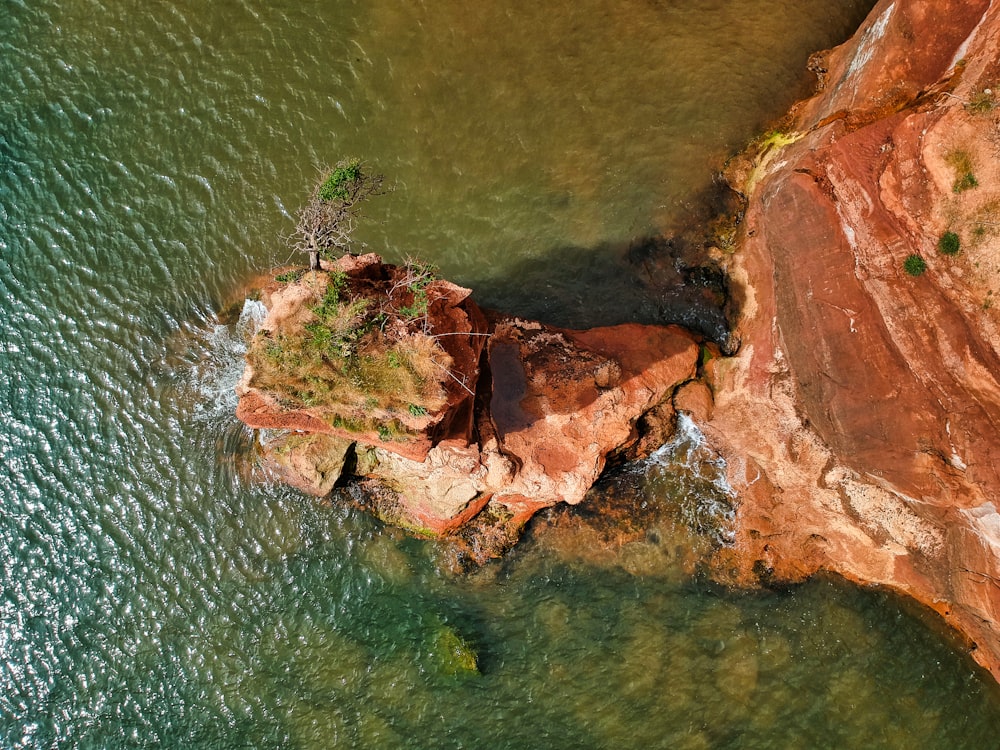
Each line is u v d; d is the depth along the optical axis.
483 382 17.92
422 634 19.95
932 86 16.98
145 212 21.86
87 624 20.67
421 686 19.66
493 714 19.34
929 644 18.72
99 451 21.27
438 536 19.98
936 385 16.30
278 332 14.30
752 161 19.80
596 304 20.17
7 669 20.62
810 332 17.55
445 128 21.41
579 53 21.20
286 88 21.98
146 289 21.66
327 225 16.28
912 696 18.56
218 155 21.89
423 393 14.24
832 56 19.92
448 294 15.78
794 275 17.72
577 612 19.67
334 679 19.97
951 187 15.80
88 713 20.28
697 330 19.81
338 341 14.10
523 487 18.16
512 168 21.03
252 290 21.33
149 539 20.89
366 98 21.75
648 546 19.69
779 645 19.06
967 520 16.70
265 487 20.67
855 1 20.34
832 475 18.05
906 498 17.28
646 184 20.41
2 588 20.95
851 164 16.72
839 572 19.19
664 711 18.92
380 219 21.09
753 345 18.84
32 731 20.30
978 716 18.31
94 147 22.16
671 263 20.03
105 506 21.08
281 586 20.53
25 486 21.27
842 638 18.97
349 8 22.11
